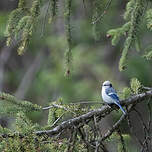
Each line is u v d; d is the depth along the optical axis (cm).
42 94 2477
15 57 2944
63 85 2330
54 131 859
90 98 2250
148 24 920
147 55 979
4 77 2831
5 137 814
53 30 2544
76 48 2453
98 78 2416
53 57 2578
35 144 799
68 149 820
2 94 908
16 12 924
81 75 2433
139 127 1894
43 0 919
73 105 959
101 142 840
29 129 838
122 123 950
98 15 968
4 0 2458
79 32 2409
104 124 1320
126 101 976
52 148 805
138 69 2145
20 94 2681
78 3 2491
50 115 955
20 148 790
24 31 902
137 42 1061
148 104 987
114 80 2370
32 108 923
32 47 2712
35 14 908
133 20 911
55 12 922
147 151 927
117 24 1939
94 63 2461
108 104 985
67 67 959
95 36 1020
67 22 939
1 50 2905
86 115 898
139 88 1027
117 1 1956
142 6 907
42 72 2578
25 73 2894
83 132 899
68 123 876
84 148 846
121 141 927
